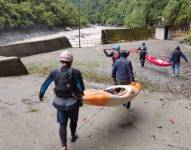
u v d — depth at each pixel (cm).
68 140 670
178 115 914
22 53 2330
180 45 3569
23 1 10794
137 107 972
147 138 710
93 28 12988
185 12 5022
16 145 640
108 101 768
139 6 6631
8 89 1109
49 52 2642
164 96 1201
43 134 702
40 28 10256
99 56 2455
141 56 2030
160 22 5716
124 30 4019
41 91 577
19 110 865
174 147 668
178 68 1761
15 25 9000
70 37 7762
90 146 649
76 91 564
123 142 680
